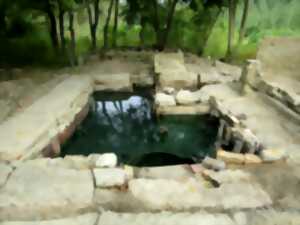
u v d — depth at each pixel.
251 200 3.32
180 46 13.37
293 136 5.03
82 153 5.68
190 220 2.99
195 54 12.27
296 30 14.69
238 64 10.99
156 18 12.47
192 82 8.41
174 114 7.05
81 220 2.95
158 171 4.02
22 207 3.13
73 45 10.01
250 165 4.15
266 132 5.18
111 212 3.07
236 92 7.36
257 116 5.87
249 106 6.39
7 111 5.75
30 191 3.37
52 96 6.68
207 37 12.94
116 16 12.73
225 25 14.95
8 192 3.34
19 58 11.57
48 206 3.16
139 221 2.95
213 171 3.92
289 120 5.68
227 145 5.65
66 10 9.77
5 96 6.70
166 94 7.57
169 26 12.17
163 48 12.41
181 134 6.58
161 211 3.15
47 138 4.98
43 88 7.36
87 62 10.56
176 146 6.07
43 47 12.62
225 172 3.89
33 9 10.62
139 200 3.30
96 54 11.17
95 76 8.62
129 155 5.68
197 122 7.03
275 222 2.98
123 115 7.62
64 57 11.05
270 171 3.96
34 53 12.06
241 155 4.33
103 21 15.20
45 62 11.19
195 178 3.83
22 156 4.20
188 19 13.49
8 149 4.25
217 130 6.60
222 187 3.56
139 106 8.23
